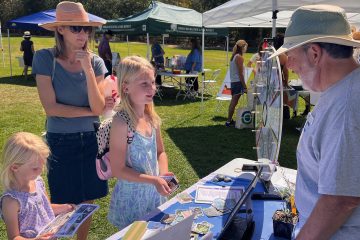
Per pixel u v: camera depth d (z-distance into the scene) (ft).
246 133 22.88
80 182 8.63
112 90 8.50
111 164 6.55
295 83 26.81
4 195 6.28
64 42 8.06
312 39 3.85
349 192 3.59
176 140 21.24
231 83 24.25
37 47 86.84
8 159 6.23
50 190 8.68
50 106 8.14
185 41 114.01
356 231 3.87
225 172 8.31
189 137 21.89
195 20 39.22
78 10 7.90
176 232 4.22
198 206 6.68
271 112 6.31
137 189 6.68
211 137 21.93
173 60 42.86
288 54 4.20
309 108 27.14
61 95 8.25
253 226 5.82
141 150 6.59
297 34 4.09
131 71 6.36
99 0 140.56
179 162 17.61
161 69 38.06
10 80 43.32
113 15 139.95
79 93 8.34
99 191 8.98
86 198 8.79
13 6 148.56
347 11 13.51
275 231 5.73
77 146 8.43
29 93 35.47
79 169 8.57
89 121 8.52
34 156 6.28
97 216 12.42
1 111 27.66
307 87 4.20
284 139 21.99
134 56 6.66
